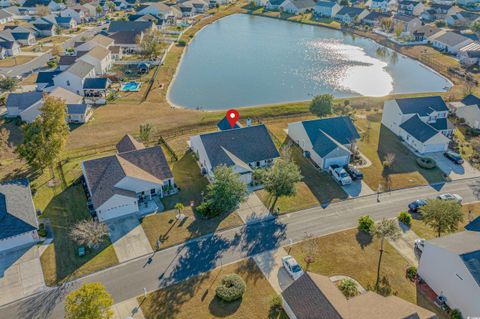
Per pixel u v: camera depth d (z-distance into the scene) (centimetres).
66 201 5459
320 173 6334
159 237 4872
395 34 14800
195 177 6147
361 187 6000
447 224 4591
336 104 8900
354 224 5188
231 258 4591
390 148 7138
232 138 6328
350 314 3369
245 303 4000
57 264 4441
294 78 10956
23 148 5875
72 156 6669
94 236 4531
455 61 12131
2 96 8994
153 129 7000
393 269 4450
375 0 19525
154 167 5756
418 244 4709
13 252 4588
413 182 6128
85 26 15750
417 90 10275
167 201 5566
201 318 3828
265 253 4672
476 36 13488
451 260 3828
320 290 3597
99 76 10531
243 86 10325
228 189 5031
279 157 6450
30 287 4147
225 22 17225
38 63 11444
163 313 3872
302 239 4903
